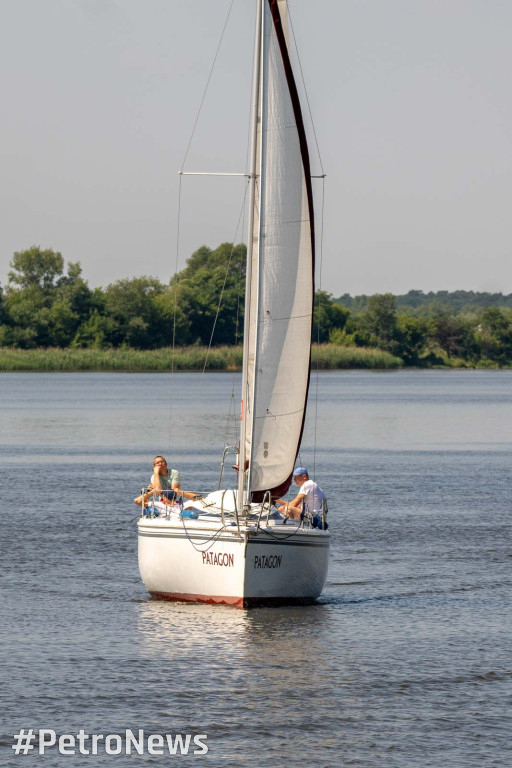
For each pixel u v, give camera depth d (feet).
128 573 299.99
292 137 258.57
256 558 250.57
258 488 261.65
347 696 198.49
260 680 206.59
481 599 274.16
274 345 260.83
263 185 259.19
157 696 197.57
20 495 459.32
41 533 362.53
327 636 237.04
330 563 321.32
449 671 213.25
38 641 230.07
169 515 265.34
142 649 224.74
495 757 172.86
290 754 174.19
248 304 262.47
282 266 260.42
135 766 170.19
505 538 361.10
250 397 262.06
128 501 442.91
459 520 399.65
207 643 229.45
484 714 190.29
